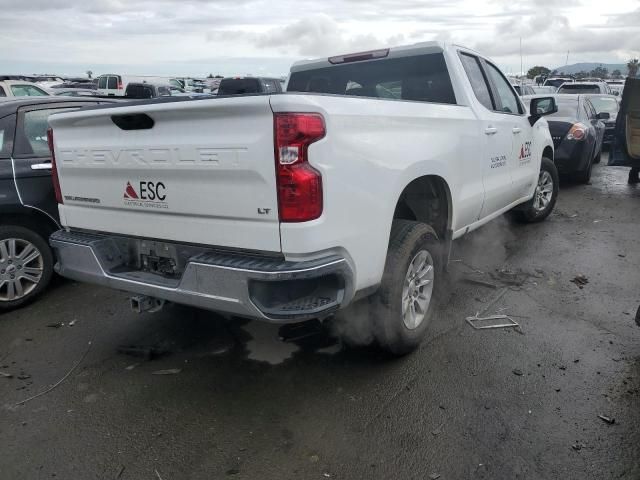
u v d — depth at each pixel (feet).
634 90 29.12
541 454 8.86
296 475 8.59
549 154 23.21
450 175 13.02
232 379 11.43
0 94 45.93
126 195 10.71
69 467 8.91
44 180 15.52
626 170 38.93
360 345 12.19
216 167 9.11
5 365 12.32
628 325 13.33
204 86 105.50
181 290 9.64
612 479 8.30
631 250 19.29
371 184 9.87
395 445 9.19
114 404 10.65
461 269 17.40
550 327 13.29
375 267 10.29
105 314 15.02
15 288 15.29
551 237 21.01
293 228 8.64
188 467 8.85
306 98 8.58
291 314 8.83
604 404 10.12
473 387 10.80
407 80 15.55
